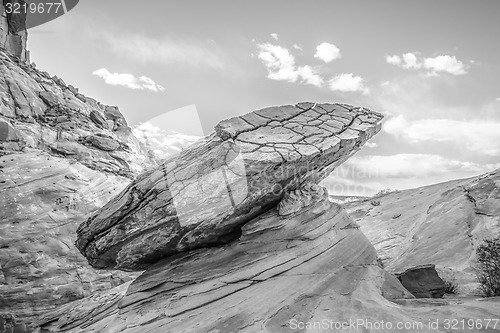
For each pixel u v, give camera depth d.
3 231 19.97
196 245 7.32
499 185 17.47
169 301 6.39
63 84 44.91
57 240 20.86
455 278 10.58
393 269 14.87
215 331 5.20
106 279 20.58
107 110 46.59
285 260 6.52
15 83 35.19
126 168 32.84
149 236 7.21
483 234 14.18
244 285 6.23
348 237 7.45
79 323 8.83
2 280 18.23
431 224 18.39
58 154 30.19
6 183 22.41
